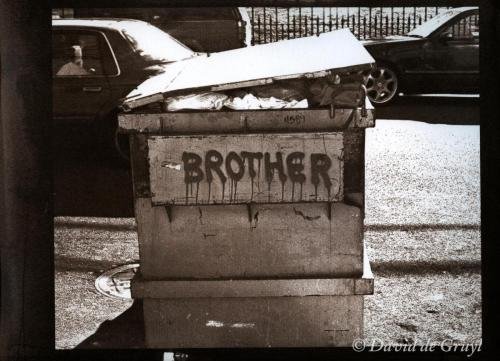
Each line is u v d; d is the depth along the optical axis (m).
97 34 7.48
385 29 15.85
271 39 16.06
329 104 2.82
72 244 5.55
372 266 5.00
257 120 2.84
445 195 6.77
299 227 2.93
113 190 7.00
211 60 3.56
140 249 2.96
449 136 9.33
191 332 3.05
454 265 5.00
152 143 2.85
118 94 7.39
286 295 2.96
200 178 2.87
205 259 2.96
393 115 10.72
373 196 6.74
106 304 4.46
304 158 2.84
